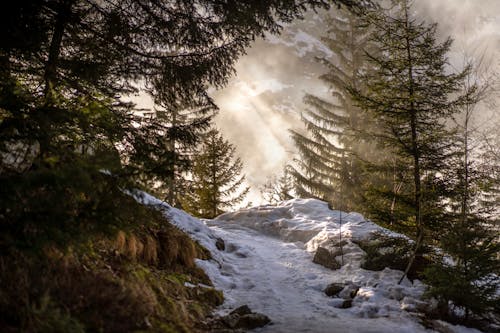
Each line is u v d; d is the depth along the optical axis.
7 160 5.29
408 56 10.39
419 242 9.09
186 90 8.21
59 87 6.08
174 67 7.76
